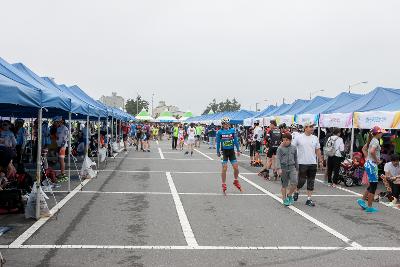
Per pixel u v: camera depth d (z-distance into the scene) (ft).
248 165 61.62
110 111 66.59
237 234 21.79
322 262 17.47
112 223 23.70
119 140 92.58
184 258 17.63
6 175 28.35
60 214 25.81
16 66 32.09
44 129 52.08
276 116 74.23
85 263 16.75
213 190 36.76
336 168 41.37
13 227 22.34
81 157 64.69
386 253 18.90
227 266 16.72
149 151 90.63
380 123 38.65
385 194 34.40
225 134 35.04
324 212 28.02
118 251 18.45
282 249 19.27
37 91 23.18
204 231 22.27
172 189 36.86
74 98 41.73
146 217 25.40
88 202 30.01
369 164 28.37
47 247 18.81
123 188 36.94
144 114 167.43
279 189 37.88
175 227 23.03
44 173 34.37
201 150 97.25
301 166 30.37
